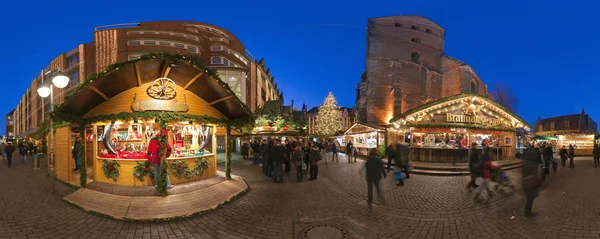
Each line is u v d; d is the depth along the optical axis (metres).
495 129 17.25
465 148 15.59
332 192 8.64
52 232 5.18
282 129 21.03
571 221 5.71
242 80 31.52
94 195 7.33
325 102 37.84
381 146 17.98
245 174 12.31
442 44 32.78
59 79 8.31
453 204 7.20
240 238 5.04
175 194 7.49
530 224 5.61
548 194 8.13
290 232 5.32
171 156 9.05
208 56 34.00
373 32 30.30
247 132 20.03
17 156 24.41
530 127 18.94
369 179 7.20
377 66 29.75
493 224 5.66
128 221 5.84
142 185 8.38
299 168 10.60
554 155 26.14
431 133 16.73
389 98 29.25
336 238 5.00
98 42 31.42
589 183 10.02
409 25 31.05
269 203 7.34
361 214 6.39
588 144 26.36
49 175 11.44
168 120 8.11
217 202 7.12
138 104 7.96
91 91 7.57
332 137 33.53
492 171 8.52
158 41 32.31
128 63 7.17
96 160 9.01
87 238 5.00
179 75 8.40
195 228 5.54
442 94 31.75
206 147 10.76
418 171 13.01
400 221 5.92
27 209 6.38
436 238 5.04
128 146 9.70
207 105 9.65
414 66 30.02
